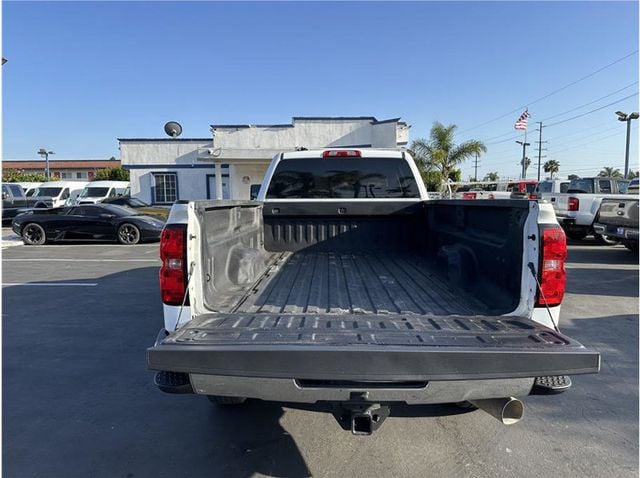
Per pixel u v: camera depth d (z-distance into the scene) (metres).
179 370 2.05
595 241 13.21
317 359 2.01
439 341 2.11
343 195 5.04
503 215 2.84
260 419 3.28
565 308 6.13
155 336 5.11
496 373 2.00
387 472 2.67
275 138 21.44
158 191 23.23
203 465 2.75
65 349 4.69
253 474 2.66
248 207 4.13
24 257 11.30
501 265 2.84
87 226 13.83
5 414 3.36
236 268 3.43
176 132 21.17
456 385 2.12
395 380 2.00
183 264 2.57
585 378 3.91
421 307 2.95
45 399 3.60
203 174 23.31
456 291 3.37
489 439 3.00
